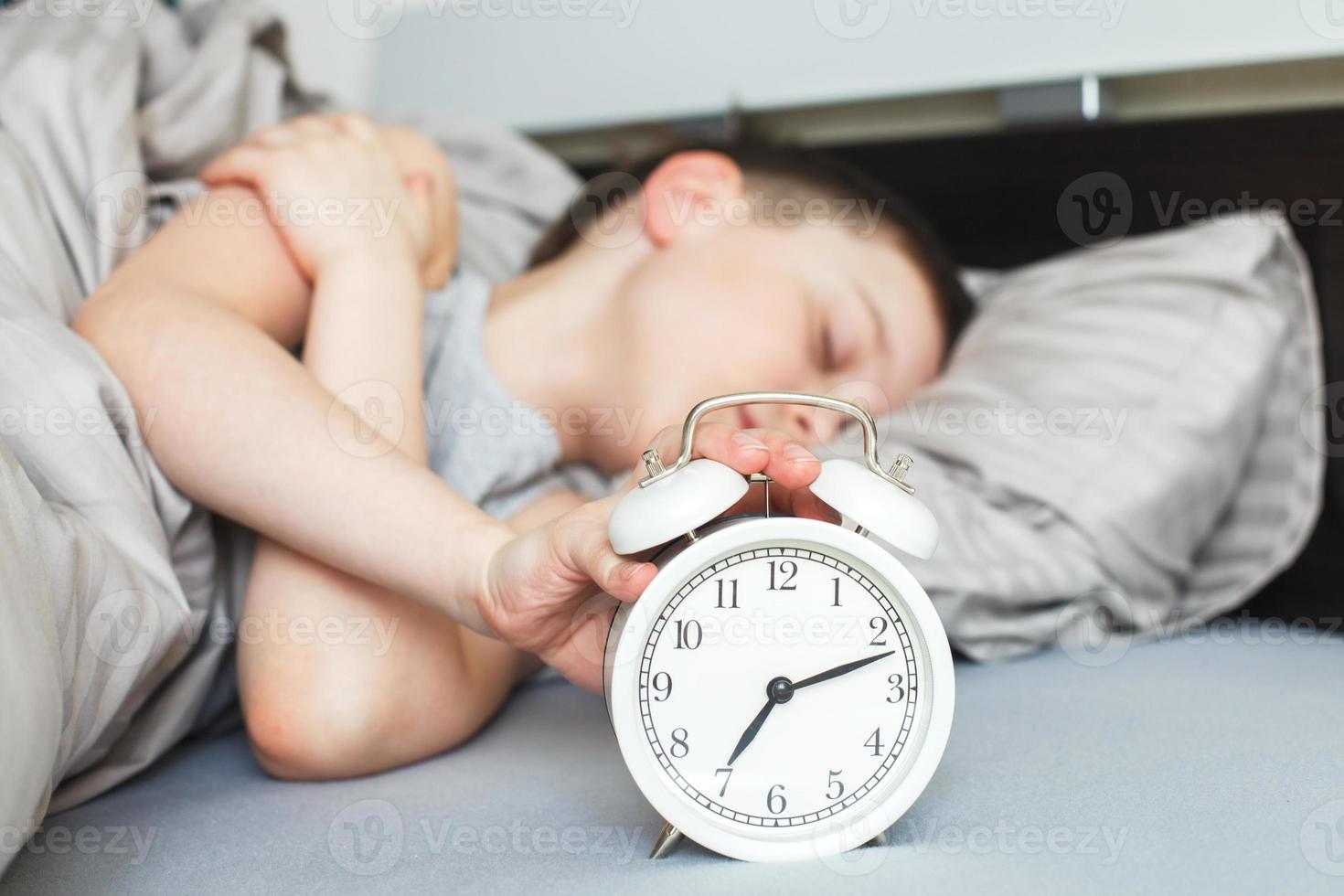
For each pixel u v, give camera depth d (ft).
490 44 6.91
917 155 6.08
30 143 3.78
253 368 3.08
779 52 6.37
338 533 2.87
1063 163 5.84
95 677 2.58
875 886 2.10
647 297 4.51
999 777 2.74
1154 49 5.73
